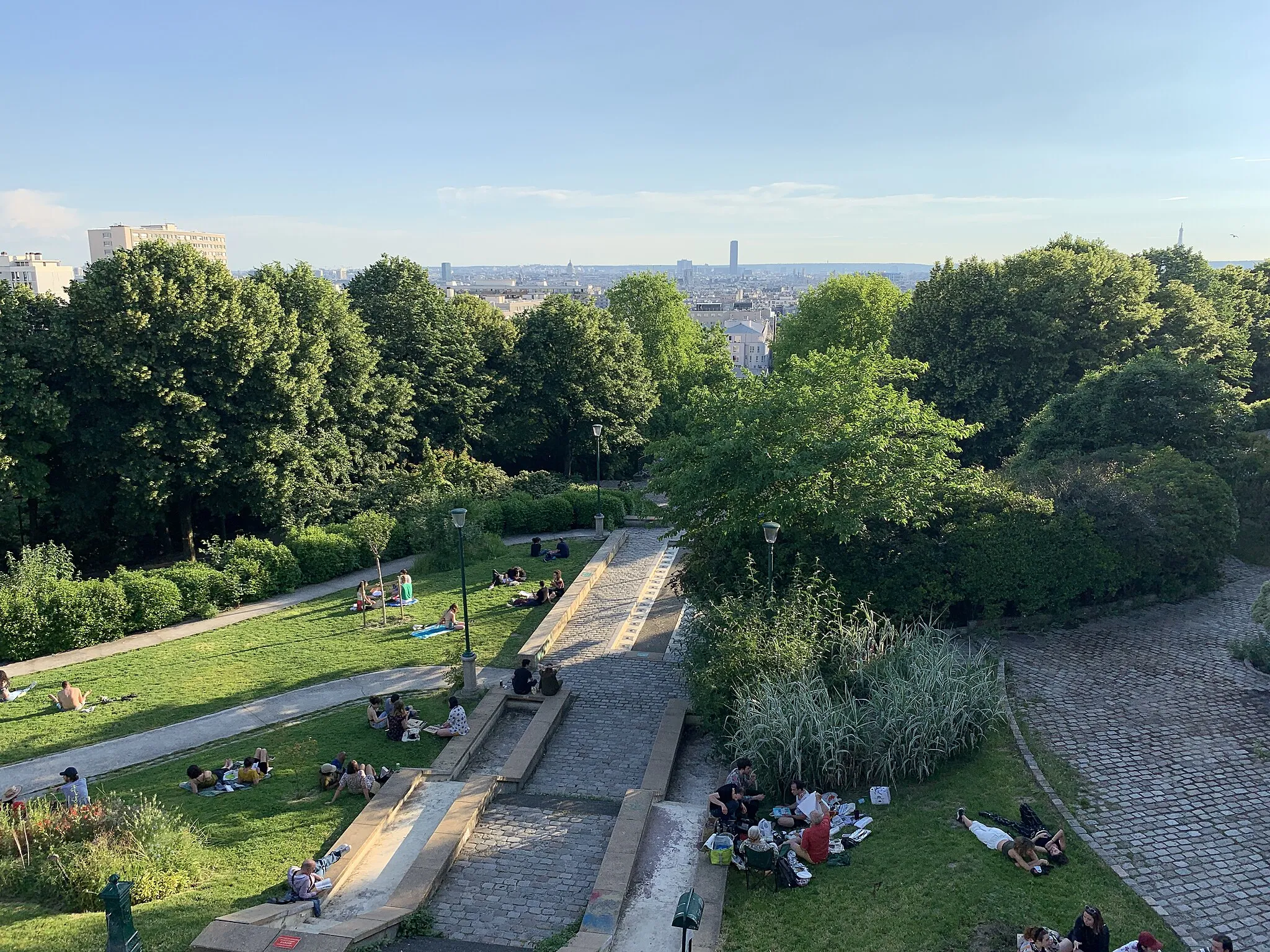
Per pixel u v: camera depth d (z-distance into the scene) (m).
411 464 48.59
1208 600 25.08
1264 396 50.44
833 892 12.62
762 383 24.28
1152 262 57.47
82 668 26.19
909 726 15.51
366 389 45.44
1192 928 11.42
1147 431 30.17
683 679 22.48
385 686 23.55
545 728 19.94
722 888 13.05
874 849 13.54
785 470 20.94
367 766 17.50
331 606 31.58
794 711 15.56
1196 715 17.73
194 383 37.28
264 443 37.69
